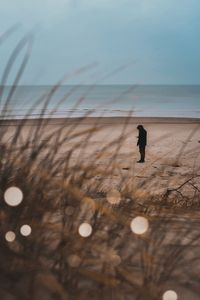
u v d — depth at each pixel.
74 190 2.20
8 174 2.17
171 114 64.50
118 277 1.89
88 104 80.44
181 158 16.28
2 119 2.22
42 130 2.27
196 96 153.25
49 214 2.16
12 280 1.70
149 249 2.34
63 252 1.91
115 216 2.32
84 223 2.08
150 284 1.89
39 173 2.19
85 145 2.39
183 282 2.05
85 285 1.83
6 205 2.06
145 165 15.40
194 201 5.97
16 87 2.17
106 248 2.11
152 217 2.87
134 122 44.12
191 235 2.79
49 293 1.64
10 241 1.91
